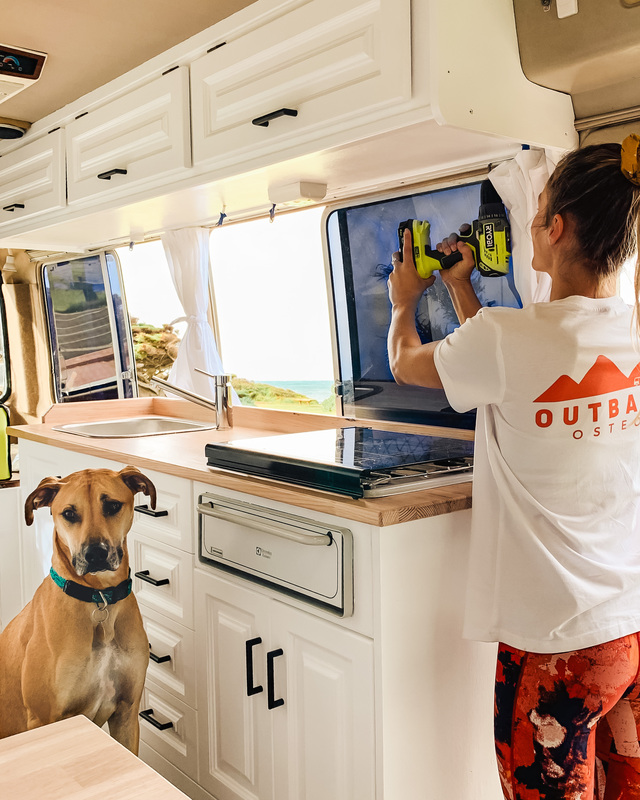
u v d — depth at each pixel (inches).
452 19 57.4
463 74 58.2
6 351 158.6
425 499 61.2
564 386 53.3
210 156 80.4
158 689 87.0
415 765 61.6
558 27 59.9
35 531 114.7
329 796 64.2
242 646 73.5
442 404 88.3
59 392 170.4
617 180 54.4
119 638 68.8
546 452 54.1
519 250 70.5
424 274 71.1
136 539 91.0
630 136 53.9
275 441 79.4
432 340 89.0
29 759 35.4
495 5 60.5
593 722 54.7
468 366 56.7
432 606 62.0
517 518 55.3
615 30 57.2
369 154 71.6
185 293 121.6
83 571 65.9
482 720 67.2
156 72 87.1
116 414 134.3
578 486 54.7
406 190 86.7
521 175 69.2
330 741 63.7
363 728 60.4
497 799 69.4
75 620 66.1
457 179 80.7
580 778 54.6
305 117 68.1
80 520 66.1
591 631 53.7
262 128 73.2
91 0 75.6
